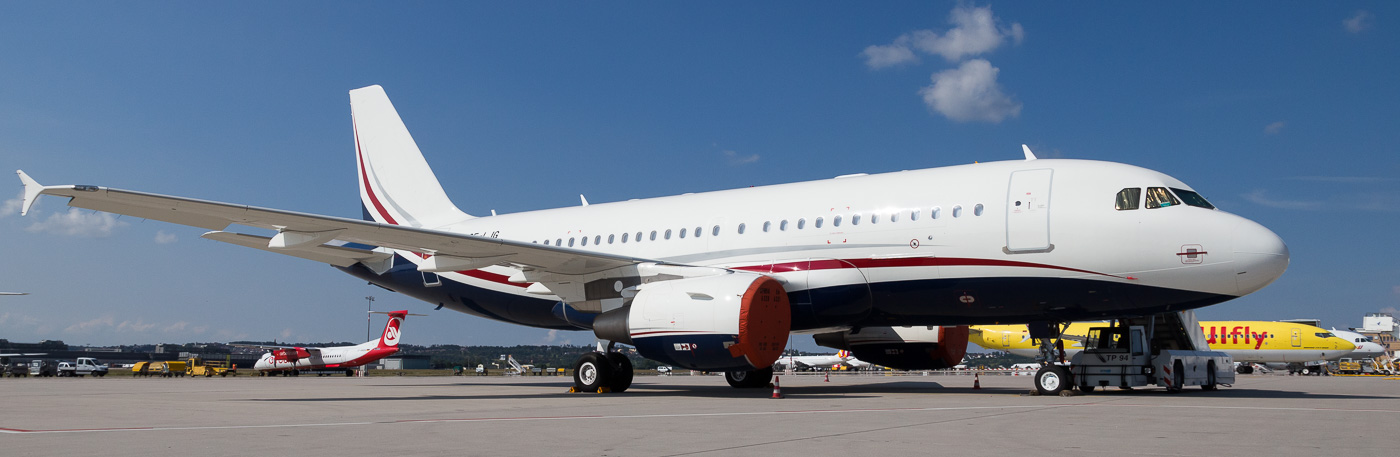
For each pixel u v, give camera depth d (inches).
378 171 1093.8
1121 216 617.6
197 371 2202.3
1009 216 644.1
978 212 655.1
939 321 711.1
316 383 1210.0
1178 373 791.1
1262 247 590.2
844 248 698.2
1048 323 706.2
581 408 523.8
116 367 4429.1
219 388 985.5
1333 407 518.3
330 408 538.3
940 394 716.0
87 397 735.7
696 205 813.2
